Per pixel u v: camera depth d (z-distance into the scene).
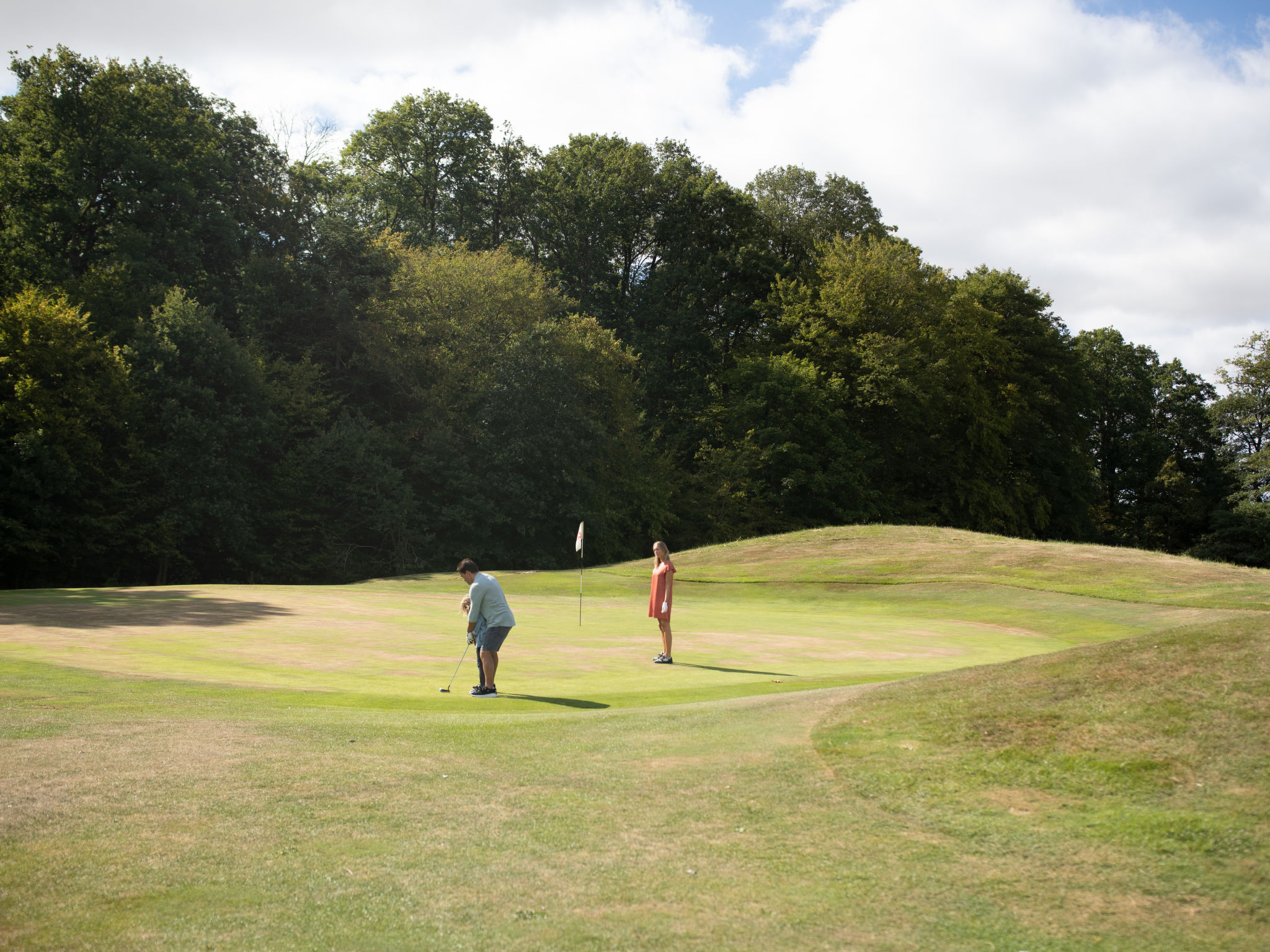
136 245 37.62
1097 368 74.81
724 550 31.22
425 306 45.34
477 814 4.92
